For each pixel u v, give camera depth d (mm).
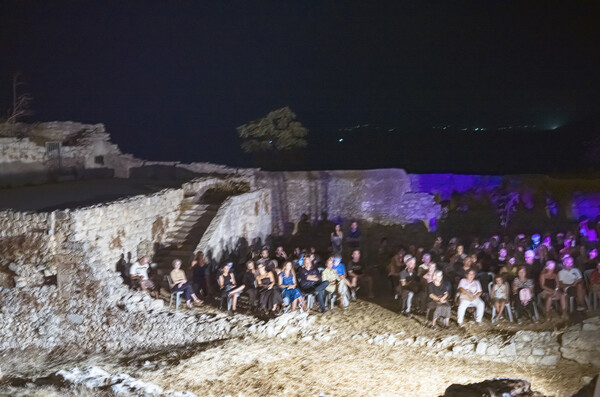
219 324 17234
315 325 17703
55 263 17812
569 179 28766
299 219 28234
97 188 24016
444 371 15156
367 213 27984
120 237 19875
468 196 28469
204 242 21453
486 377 14844
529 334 16469
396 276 20203
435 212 27875
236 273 20891
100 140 27812
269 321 17250
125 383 12719
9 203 20344
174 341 16953
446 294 17594
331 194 28156
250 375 14469
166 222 22422
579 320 17312
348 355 15953
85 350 16672
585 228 23375
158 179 27844
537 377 14977
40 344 16766
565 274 17828
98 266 17812
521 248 20109
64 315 17297
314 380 14312
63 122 27859
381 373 14883
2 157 23734
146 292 18422
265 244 26312
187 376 14297
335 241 24109
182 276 18672
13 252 18203
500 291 17719
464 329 17359
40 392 11883
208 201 24453
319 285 18703
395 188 27891
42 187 23953
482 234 27547
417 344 16688
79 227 18078
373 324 17891
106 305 17328
